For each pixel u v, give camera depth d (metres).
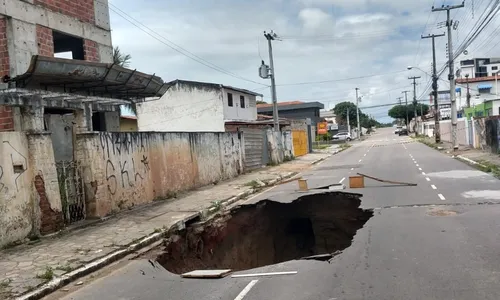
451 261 6.81
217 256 12.05
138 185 13.55
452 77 32.88
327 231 15.34
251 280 6.74
